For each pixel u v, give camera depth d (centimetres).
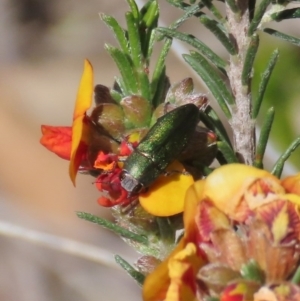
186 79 19
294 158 27
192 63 19
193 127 18
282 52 29
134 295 36
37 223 38
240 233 18
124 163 18
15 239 37
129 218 19
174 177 18
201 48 19
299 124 29
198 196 18
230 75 19
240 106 19
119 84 19
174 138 18
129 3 19
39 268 37
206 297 17
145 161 18
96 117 19
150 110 19
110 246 34
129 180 18
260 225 17
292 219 17
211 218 17
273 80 29
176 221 19
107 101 19
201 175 18
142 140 18
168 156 18
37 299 36
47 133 18
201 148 18
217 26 19
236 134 19
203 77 19
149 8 19
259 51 29
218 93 19
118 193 18
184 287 17
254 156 19
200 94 19
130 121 19
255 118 19
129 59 19
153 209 18
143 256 18
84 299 36
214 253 17
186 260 17
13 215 39
